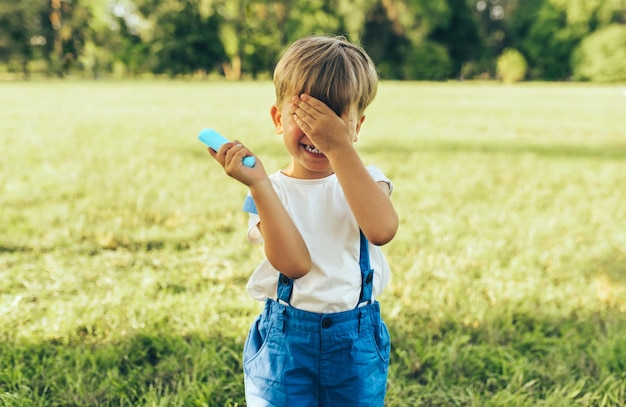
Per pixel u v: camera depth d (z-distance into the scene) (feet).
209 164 23.09
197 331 9.24
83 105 51.90
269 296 5.75
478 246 13.78
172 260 12.54
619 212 17.90
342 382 5.54
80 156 24.34
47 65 129.18
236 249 13.15
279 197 5.59
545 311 10.53
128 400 7.55
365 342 5.60
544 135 37.04
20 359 8.45
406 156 26.66
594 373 8.64
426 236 14.57
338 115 5.21
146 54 140.97
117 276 11.66
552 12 148.36
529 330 10.06
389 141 31.91
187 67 141.28
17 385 7.89
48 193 17.75
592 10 143.33
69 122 37.68
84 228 14.43
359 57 5.36
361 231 5.60
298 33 135.85
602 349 8.94
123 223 15.01
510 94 83.30
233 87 91.71
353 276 5.52
